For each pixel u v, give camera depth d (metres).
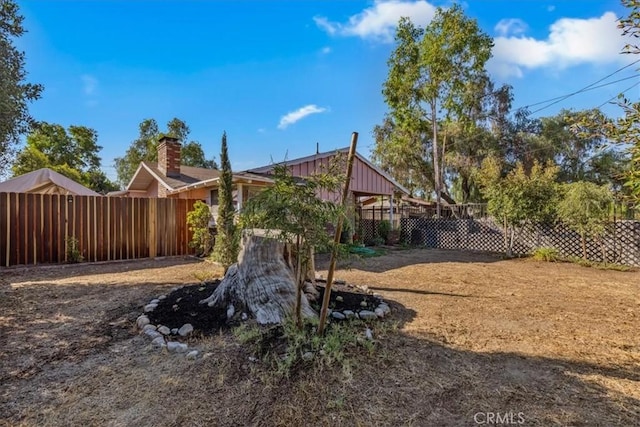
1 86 4.33
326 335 3.03
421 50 16.97
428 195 23.28
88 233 7.97
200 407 2.14
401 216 15.09
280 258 3.94
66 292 4.89
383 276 6.49
